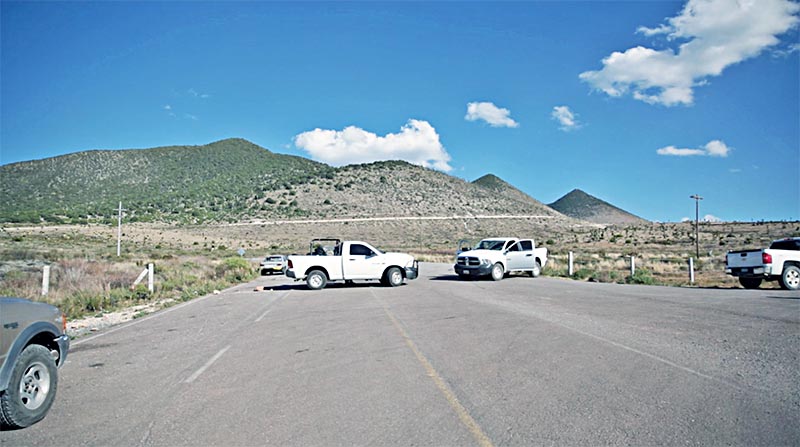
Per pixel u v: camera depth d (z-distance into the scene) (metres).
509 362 8.30
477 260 26.78
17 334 5.76
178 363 8.77
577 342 9.77
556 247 76.62
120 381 7.63
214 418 5.88
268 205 119.19
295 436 5.29
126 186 139.62
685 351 8.88
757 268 19.28
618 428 5.38
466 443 5.04
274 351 9.60
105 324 13.96
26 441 5.32
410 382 7.25
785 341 9.55
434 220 111.31
